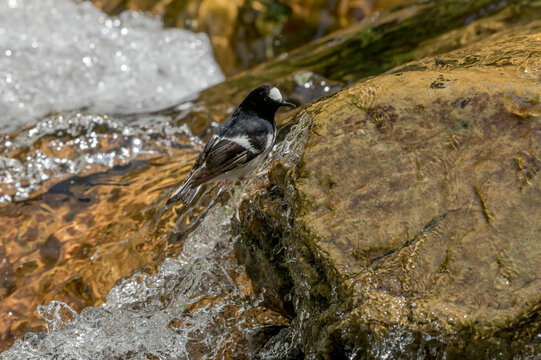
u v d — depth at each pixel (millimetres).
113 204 8109
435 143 4875
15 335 6648
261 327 5984
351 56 10203
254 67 12211
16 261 7465
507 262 4398
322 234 4707
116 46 13422
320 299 4723
